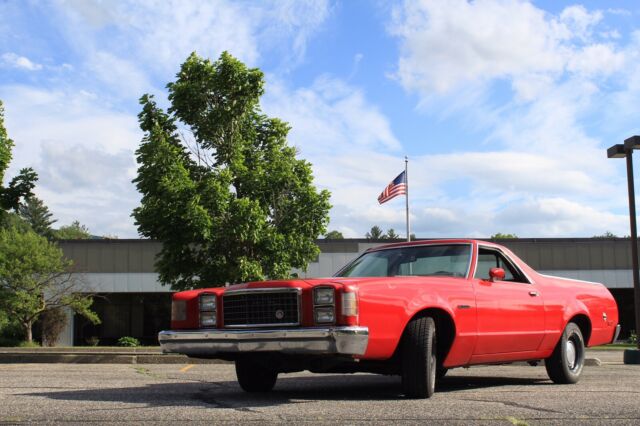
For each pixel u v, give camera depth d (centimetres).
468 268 679
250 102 2028
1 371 1035
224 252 1955
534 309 720
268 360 593
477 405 536
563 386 731
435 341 609
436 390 682
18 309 3544
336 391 680
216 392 670
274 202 1978
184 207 1858
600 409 511
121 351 1783
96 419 460
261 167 1994
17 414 484
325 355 561
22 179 2148
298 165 2045
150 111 2012
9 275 3466
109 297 4228
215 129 1986
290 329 552
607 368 1102
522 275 741
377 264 712
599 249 4144
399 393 652
